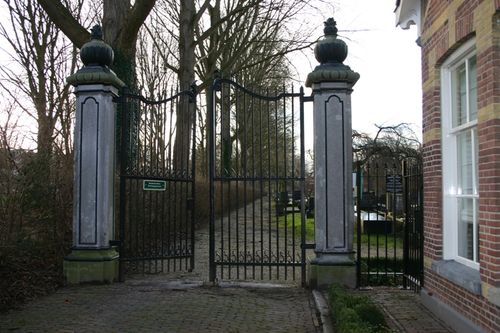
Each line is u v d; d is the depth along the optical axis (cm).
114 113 838
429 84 634
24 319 589
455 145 596
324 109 784
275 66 2219
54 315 609
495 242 436
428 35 642
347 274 762
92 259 783
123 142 829
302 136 800
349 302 579
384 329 518
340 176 776
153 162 917
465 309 514
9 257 723
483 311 467
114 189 842
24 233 761
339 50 797
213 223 824
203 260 1128
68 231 870
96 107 803
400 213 1591
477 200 524
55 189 830
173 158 976
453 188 596
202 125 2695
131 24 1039
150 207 888
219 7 2114
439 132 612
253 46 2275
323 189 777
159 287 780
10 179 735
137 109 898
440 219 607
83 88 805
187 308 655
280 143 1532
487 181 455
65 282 781
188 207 920
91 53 809
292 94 809
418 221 730
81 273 783
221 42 1995
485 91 459
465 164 574
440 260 600
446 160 600
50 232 836
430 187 627
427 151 641
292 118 809
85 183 798
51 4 1055
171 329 561
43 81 1422
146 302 684
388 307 653
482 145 467
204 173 2267
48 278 766
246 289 777
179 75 1652
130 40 1058
